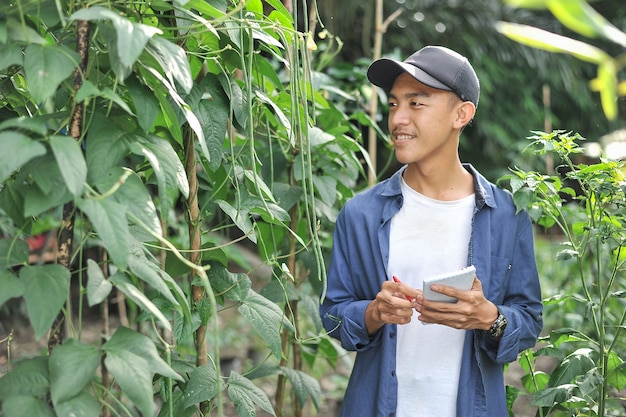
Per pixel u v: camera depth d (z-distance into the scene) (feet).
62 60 3.81
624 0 21.76
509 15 22.25
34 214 3.82
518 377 13.03
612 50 21.30
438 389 5.71
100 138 4.11
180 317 5.52
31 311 3.70
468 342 5.68
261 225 7.49
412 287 5.82
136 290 4.06
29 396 3.82
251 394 5.44
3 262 3.92
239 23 4.97
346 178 7.73
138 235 5.19
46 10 4.09
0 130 4.83
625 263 6.56
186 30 5.12
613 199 6.32
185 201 5.57
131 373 3.82
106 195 3.80
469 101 5.64
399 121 5.61
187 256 5.79
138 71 4.36
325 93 8.64
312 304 7.35
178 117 5.12
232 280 5.63
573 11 1.81
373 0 20.76
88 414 3.79
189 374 5.68
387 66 5.66
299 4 19.21
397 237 5.88
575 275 10.14
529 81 22.77
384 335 5.74
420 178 5.87
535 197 6.06
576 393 6.82
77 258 7.86
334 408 11.52
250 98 5.04
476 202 5.75
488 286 5.68
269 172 7.30
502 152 22.59
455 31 21.95
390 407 5.71
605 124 22.89
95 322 14.12
